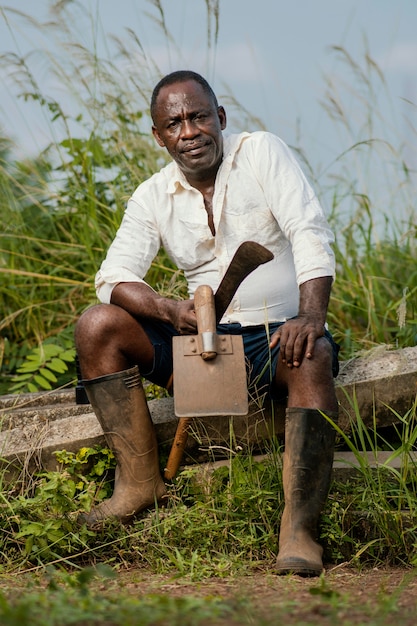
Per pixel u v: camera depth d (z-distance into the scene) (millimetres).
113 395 3734
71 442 4000
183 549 3609
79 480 3988
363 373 4102
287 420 3520
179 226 4012
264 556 3621
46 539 3668
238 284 3590
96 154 6023
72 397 4895
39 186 6250
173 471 3857
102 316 3777
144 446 3762
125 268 3967
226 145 3961
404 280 5832
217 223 3914
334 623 2514
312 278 3645
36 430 4121
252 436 4016
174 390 3551
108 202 6047
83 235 5852
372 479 3707
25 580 3393
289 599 2883
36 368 5160
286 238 3961
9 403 4812
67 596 2695
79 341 3791
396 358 4176
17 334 5832
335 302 5641
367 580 3311
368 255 5754
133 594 3057
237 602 2697
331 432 3500
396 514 3596
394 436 4277
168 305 3750
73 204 6059
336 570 3488
